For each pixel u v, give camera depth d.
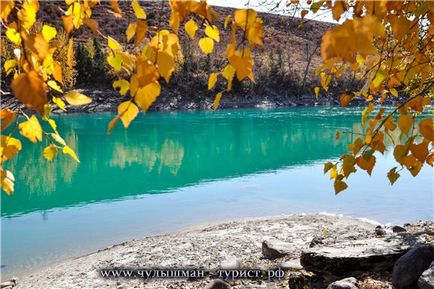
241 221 15.88
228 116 60.03
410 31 1.68
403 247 5.88
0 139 1.45
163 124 50.81
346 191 19.70
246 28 1.17
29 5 1.21
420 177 21.56
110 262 11.45
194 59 75.31
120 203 19.70
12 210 18.62
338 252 5.96
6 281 10.94
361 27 0.94
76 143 37.19
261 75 78.56
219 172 27.00
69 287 9.98
